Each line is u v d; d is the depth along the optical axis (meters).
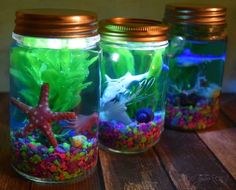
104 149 0.59
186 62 0.65
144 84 0.56
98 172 0.53
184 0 0.75
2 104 0.73
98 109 0.53
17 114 0.49
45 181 0.49
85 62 0.49
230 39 0.78
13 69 0.49
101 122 0.58
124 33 0.53
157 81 0.57
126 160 0.57
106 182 0.50
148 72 0.56
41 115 0.47
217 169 0.55
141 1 0.73
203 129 0.68
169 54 0.64
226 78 0.81
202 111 0.66
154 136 0.59
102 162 0.56
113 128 0.57
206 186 0.51
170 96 0.66
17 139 0.50
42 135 0.47
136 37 0.53
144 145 0.58
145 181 0.51
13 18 0.71
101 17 0.74
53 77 0.47
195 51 0.65
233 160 0.58
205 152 0.60
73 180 0.50
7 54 0.74
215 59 0.66
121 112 0.56
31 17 0.44
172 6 0.64
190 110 0.66
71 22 0.45
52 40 0.45
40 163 0.48
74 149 0.49
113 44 0.54
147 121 0.57
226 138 0.65
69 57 0.47
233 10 0.76
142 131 0.57
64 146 0.48
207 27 0.63
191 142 0.63
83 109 0.50
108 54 0.56
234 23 0.77
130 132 0.57
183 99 0.66
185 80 0.65
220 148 0.61
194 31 0.63
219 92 0.69
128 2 0.73
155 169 0.54
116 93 0.56
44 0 0.71
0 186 0.49
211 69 0.66
